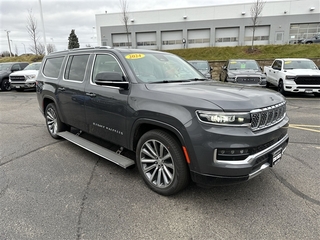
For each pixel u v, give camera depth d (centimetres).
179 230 237
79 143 416
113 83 312
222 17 3447
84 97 387
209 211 267
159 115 273
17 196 297
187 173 274
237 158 243
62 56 475
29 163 396
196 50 2662
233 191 307
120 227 242
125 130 324
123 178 343
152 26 3634
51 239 225
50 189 314
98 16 3719
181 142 259
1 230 237
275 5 3306
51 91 475
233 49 2528
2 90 1523
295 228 238
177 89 292
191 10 3500
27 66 1563
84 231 236
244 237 227
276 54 2236
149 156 307
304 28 3353
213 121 240
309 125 608
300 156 411
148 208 272
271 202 282
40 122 685
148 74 341
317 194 297
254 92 289
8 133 573
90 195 299
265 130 261
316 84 1046
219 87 315
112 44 3812
